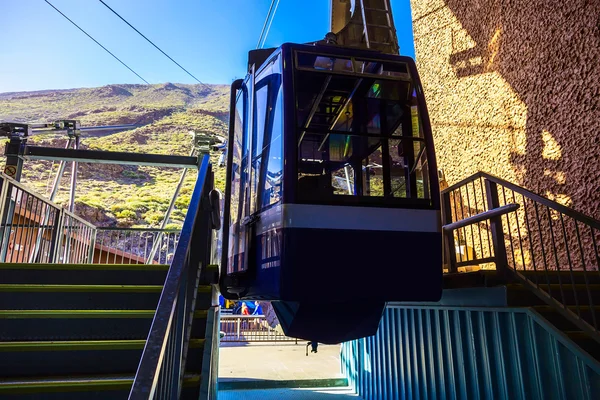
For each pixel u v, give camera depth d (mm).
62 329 2662
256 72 4457
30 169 42438
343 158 3539
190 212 2408
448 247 4738
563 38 5617
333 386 8156
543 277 4012
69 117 80938
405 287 3307
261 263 3631
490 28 7199
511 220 6328
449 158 8094
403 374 5746
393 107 3793
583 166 5207
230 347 12945
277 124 3631
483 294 4023
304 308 3537
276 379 8109
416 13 9578
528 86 6215
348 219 3303
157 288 2988
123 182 44625
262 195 3797
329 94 3674
